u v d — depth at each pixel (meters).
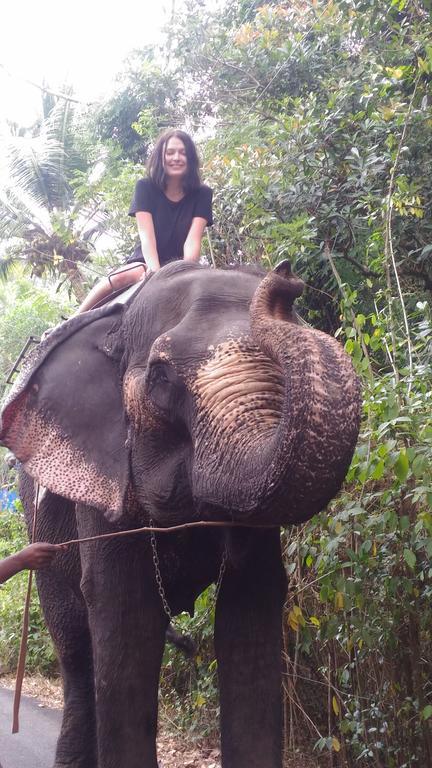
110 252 9.31
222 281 3.28
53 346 3.79
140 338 3.47
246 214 6.61
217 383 2.87
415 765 4.58
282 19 8.22
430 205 6.17
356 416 2.33
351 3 6.74
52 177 16.91
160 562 3.58
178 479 3.20
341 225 6.32
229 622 3.48
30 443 3.73
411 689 4.61
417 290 6.54
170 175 4.52
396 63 6.82
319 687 5.44
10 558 3.50
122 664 3.49
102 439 3.59
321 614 5.09
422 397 4.16
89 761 4.73
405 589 4.24
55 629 4.83
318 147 6.42
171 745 6.05
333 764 5.18
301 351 2.36
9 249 17.42
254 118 7.59
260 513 2.50
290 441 2.30
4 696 7.72
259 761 3.35
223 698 3.46
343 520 4.22
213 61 8.74
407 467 3.79
